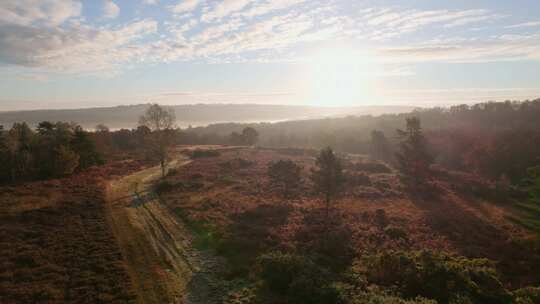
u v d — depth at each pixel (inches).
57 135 2005.4
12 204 1142.3
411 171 1737.2
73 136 2023.9
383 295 598.9
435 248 896.9
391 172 2159.2
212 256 823.7
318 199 1413.6
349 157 2770.7
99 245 842.8
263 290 641.0
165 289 657.6
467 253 870.4
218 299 620.4
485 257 854.5
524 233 1047.0
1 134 1798.7
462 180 1865.2
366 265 757.3
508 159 2054.6
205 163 2303.2
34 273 684.7
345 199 1437.0
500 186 1638.8
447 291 614.2
